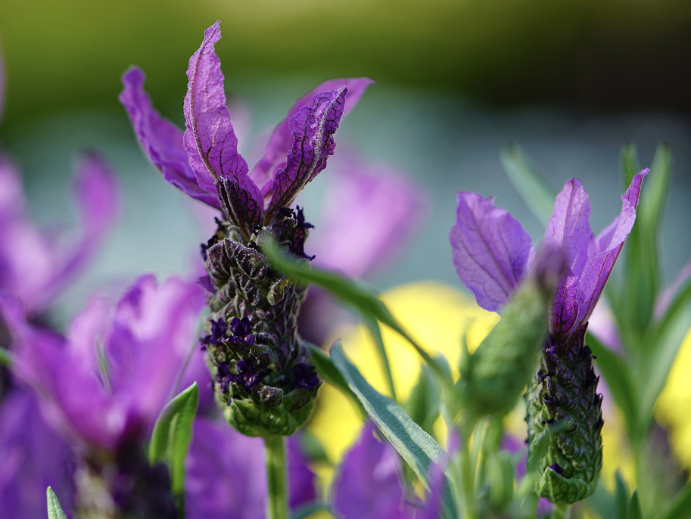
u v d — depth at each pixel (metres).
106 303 0.30
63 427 0.30
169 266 0.78
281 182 0.26
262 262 0.26
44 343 0.29
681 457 0.35
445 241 0.93
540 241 0.27
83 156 0.35
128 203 0.93
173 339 0.30
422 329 0.42
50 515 0.26
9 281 0.36
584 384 0.26
